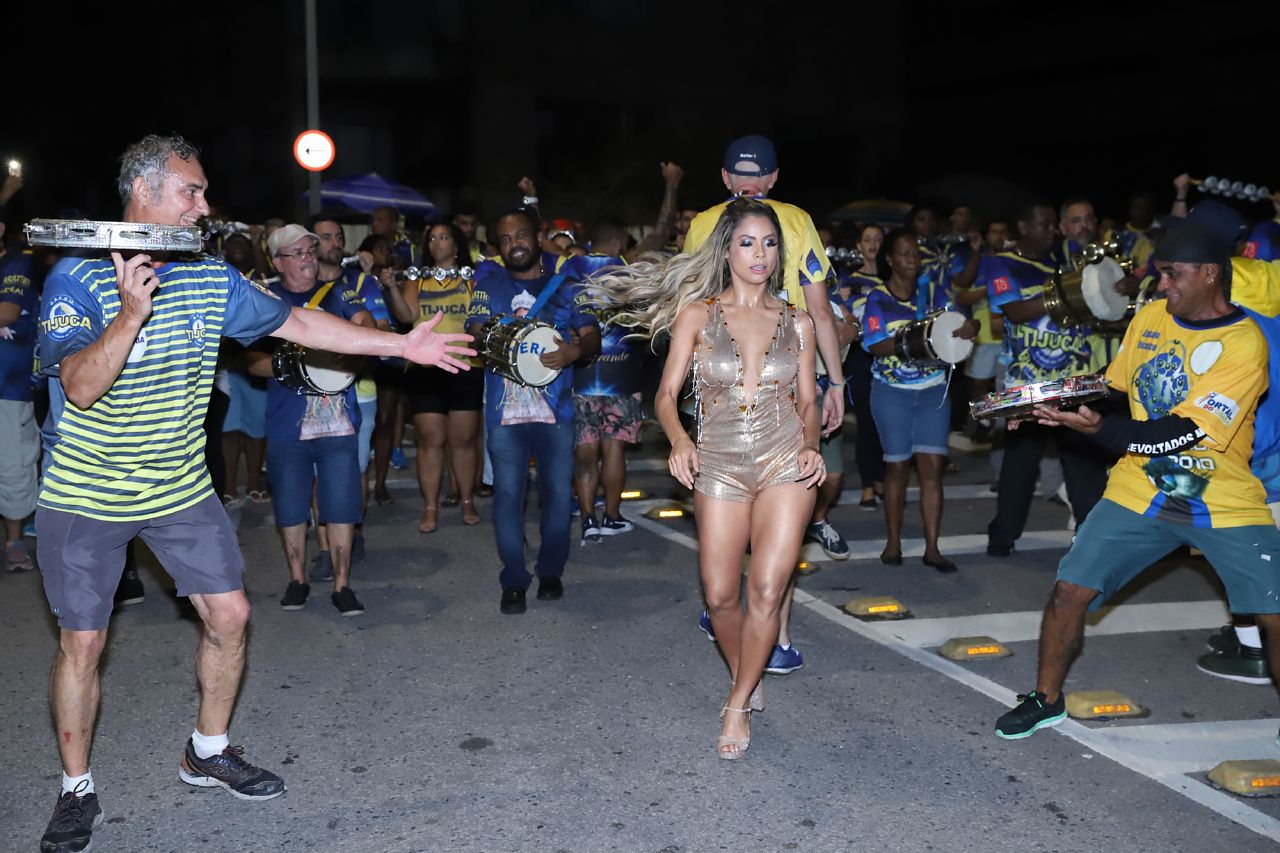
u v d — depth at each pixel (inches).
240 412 368.2
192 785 179.8
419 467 337.4
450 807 173.3
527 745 194.7
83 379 143.9
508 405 261.0
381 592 280.7
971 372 407.8
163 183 152.4
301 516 265.3
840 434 297.4
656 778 182.4
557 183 1131.3
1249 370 175.0
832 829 166.4
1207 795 177.5
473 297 269.6
